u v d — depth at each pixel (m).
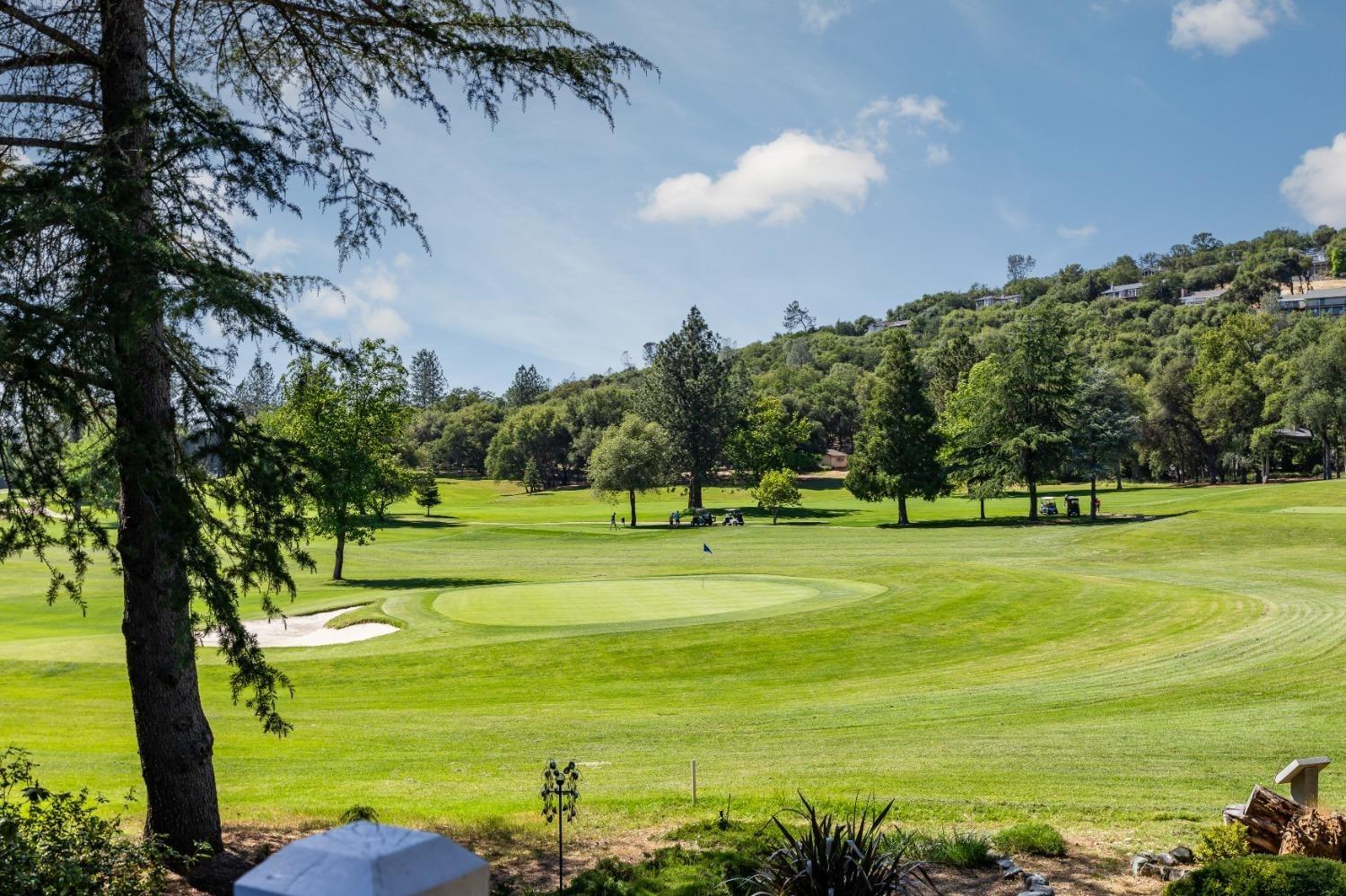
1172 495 81.38
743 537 63.81
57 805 6.71
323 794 12.16
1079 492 94.75
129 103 8.18
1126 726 14.85
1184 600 28.25
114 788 12.22
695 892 7.06
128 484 7.60
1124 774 11.74
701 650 23.20
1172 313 170.00
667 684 20.52
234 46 9.88
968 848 8.05
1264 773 11.67
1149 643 23.17
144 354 7.71
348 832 1.57
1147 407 102.12
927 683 19.95
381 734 16.11
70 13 8.45
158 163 7.37
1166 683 18.38
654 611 28.73
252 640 7.93
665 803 10.65
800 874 5.75
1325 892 5.48
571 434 140.25
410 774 13.38
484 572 48.41
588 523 84.00
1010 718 15.99
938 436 70.81
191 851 8.48
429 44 9.02
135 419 7.23
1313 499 59.44
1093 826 9.26
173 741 8.54
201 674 21.61
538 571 48.16
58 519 7.54
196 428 7.86
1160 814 9.59
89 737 15.85
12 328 6.54
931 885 6.82
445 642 24.31
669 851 8.31
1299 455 100.38
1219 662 20.19
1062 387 66.75
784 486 77.62
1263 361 94.25
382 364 42.81
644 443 81.00
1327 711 15.35
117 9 8.21
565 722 16.92
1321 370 81.38
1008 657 22.48
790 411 132.75
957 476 70.81
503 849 8.91
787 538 61.81
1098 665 20.88
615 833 9.39
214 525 7.79
